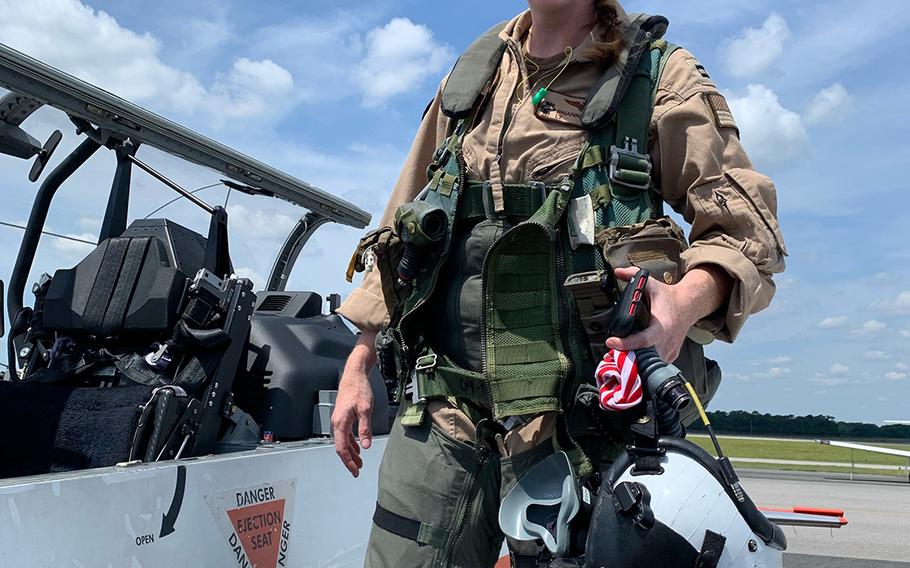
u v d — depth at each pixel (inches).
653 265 46.6
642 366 41.6
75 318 80.4
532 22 56.4
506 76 57.0
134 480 56.9
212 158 96.2
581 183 51.8
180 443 73.0
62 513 50.7
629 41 53.2
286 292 120.3
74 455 69.7
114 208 89.1
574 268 51.3
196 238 91.0
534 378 50.8
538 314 51.8
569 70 54.7
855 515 394.9
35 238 91.4
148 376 76.6
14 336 89.3
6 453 70.1
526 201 52.9
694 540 38.4
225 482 66.4
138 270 80.4
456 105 57.3
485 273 52.0
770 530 40.5
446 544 54.9
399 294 60.4
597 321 46.8
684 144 51.1
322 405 93.4
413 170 65.5
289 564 73.4
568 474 47.4
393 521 56.2
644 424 42.4
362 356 65.4
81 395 74.7
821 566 252.8
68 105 76.5
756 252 48.1
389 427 105.3
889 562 260.5
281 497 73.3
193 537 62.0
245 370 94.3
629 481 40.5
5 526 46.7
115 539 54.5
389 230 60.2
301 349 97.4
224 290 81.0
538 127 53.6
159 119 86.1
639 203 51.4
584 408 50.5
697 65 54.1
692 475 39.9
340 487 83.4
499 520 49.0
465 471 54.7
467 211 54.8
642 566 38.7
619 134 51.4
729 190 49.6
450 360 55.3
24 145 81.7
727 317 47.8
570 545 44.8
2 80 70.6
